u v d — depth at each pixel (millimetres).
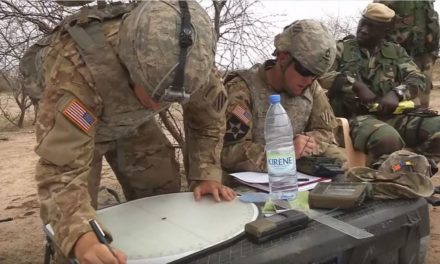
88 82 1580
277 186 1943
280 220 1563
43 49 1848
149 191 2385
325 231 1586
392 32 4152
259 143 2410
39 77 1867
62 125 1545
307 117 2559
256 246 1501
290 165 1947
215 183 1974
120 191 4188
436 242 3061
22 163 6242
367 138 3109
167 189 2408
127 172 2330
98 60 1590
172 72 1443
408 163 2096
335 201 1731
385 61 3506
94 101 1608
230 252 1477
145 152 2320
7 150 7336
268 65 2453
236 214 1741
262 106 2416
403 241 1772
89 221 1479
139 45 1459
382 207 1768
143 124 2291
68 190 1529
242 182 2154
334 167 2186
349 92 3309
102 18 1668
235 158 2359
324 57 2240
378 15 3395
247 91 2416
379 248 1690
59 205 1511
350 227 1613
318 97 2627
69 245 1449
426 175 2068
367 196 1806
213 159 2021
